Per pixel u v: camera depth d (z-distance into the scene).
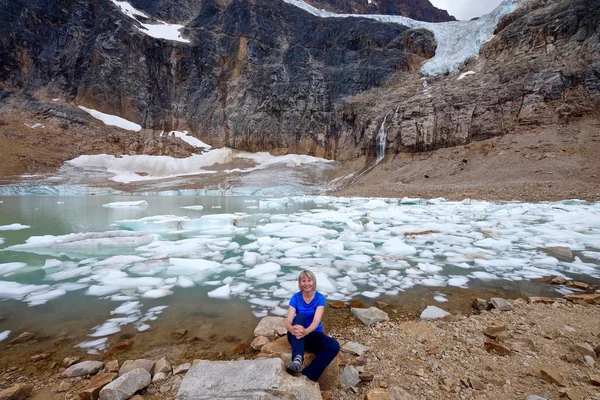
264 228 10.63
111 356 2.98
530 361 2.65
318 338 2.40
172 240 9.22
